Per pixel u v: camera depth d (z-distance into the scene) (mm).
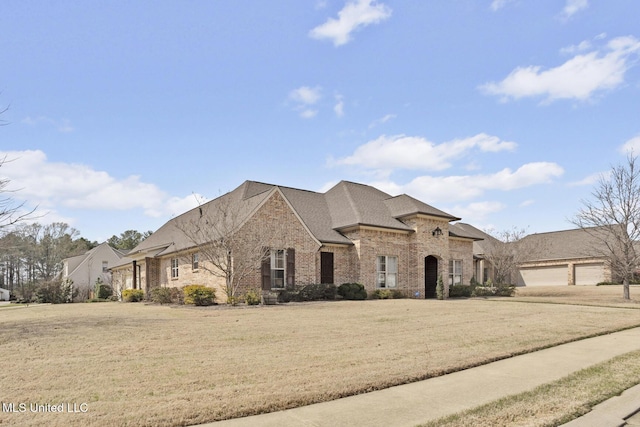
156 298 26516
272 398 6496
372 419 5895
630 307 20328
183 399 6422
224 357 9109
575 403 6695
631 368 8852
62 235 69250
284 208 24219
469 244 34594
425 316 16234
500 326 13906
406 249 28969
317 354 9477
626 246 25375
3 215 15828
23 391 6762
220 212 24438
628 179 28047
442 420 5863
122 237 85812
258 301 21172
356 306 20234
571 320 15547
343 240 26938
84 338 11258
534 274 47344
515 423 5906
